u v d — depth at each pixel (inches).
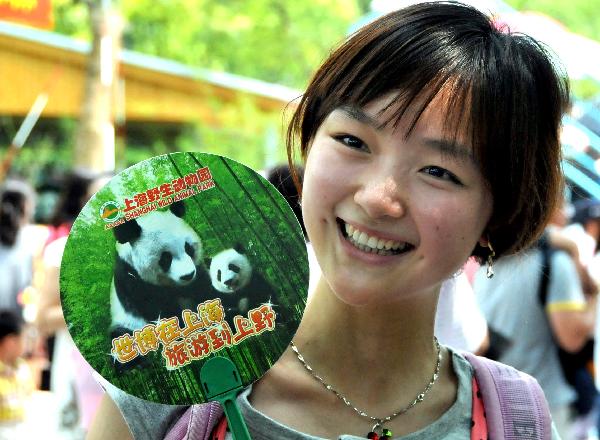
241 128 500.7
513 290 194.2
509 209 75.5
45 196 497.4
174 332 72.7
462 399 80.8
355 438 74.8
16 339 216.4
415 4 74.9
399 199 70.6
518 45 74.7
